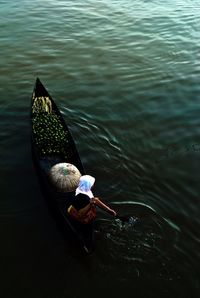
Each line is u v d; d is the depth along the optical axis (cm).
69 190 962
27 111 1364
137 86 1557
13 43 1906
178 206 981
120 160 1136
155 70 1689
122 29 2138
